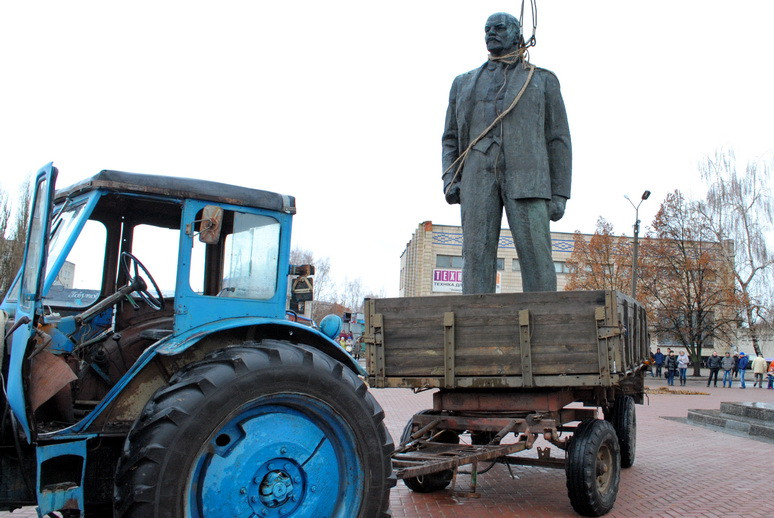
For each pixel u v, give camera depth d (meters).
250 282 3.98
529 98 6.50
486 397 5.54
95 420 3.46
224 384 3.23
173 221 4.66
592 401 6.16
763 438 10.50
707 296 30.70
